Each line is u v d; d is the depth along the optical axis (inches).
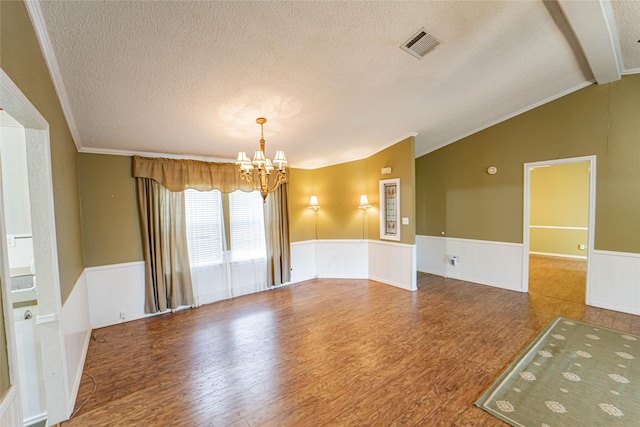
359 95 124.5
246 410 80.6
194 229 168.9
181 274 162.6
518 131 175.3
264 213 196.1
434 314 146.6
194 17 71.5
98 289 140.3
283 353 111.8
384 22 83.6
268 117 131.2
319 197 231.0
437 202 223.0
